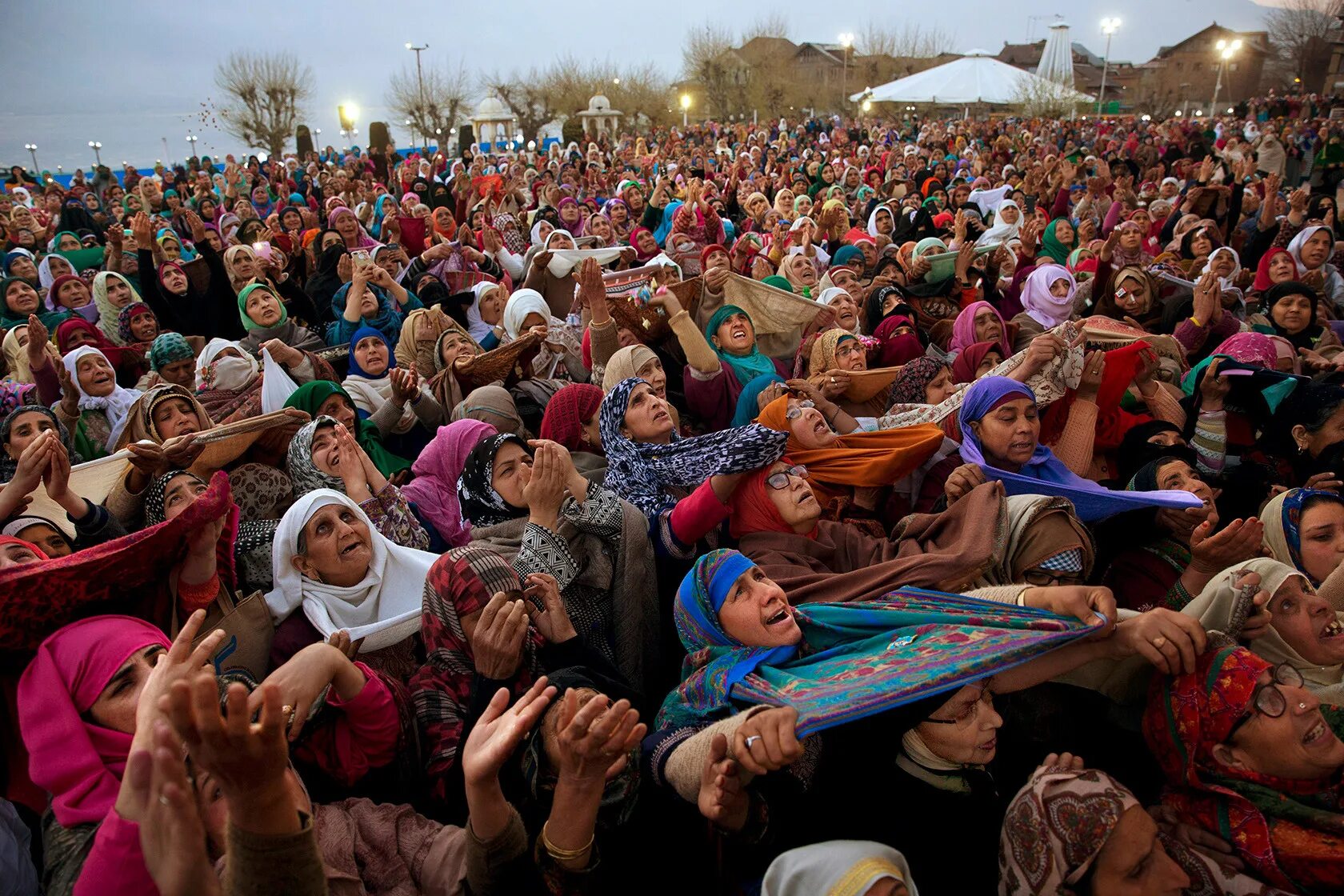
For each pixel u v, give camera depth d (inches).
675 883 75.7
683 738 68.9
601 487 97.7
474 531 103.0
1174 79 2385.6
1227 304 216.4
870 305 206.2
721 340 175.6
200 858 42.3
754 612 74.4
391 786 75.4
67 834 59.3
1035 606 71.3
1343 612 85.8
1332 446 126.2
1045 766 65.0
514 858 59.9
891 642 72.1
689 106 1722.4
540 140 1585.9
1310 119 1144.8
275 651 86.4
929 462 118.0
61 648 64.1
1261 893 62.2
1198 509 93.0
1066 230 294.0
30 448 93.7
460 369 169.2
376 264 239.9
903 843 68.9
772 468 99.9
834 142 1015.6
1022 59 2886.3
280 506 120.1
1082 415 126.6
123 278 223.5
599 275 159.0
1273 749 64.7
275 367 162.6
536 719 57.8
